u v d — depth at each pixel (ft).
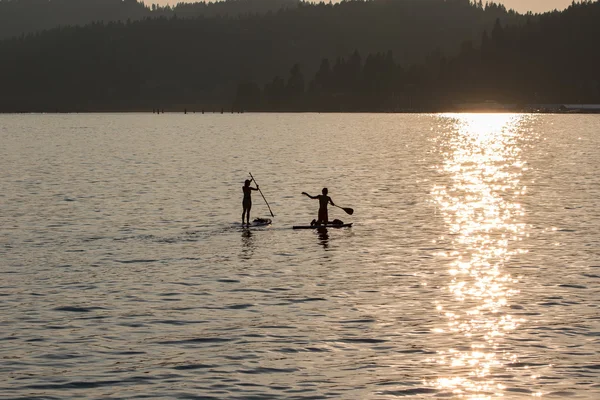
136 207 138.41
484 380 51.67
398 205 142.82
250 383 51.34
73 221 121.60
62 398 48.88
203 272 84.07
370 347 58.39
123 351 57.62
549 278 80.69
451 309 68.59
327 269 85.46
